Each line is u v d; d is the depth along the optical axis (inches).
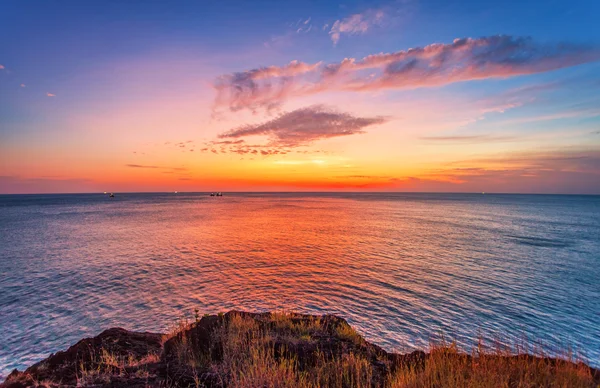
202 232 2132.1
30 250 1483.8
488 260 1327.5
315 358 259.3
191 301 836.0
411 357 270.7
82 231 2133.4
